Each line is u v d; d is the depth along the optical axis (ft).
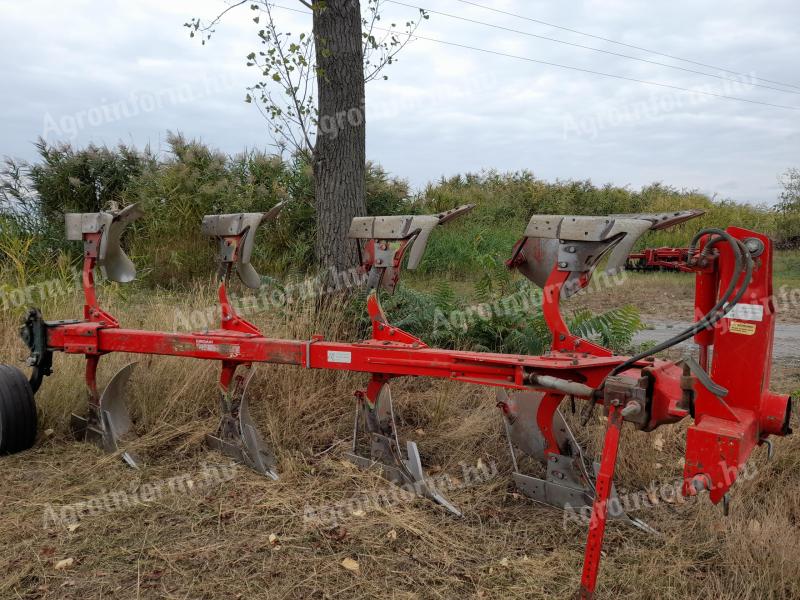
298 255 31.01
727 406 7.74
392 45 21.43
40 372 13.88
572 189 66.28
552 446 11.34
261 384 16.25
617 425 8.23
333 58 19.22
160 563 9.33
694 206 64.69
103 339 13.51
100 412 13.69
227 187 32.76
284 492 11.57
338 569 9.21
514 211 57.36
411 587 8.85
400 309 18.95
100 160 34.65
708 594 8.50
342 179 19.66
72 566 9.24
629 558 9.56
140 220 33.14
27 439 13.39
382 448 12.40
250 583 8.84
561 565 9.36
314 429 14.51
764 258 7.50
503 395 12.32
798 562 8.93
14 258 23.34
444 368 10.71
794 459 12.26
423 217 11.52
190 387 15.65
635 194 72.13
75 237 14.16
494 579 9.05
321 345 11.93
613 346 18.51
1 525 10.33
